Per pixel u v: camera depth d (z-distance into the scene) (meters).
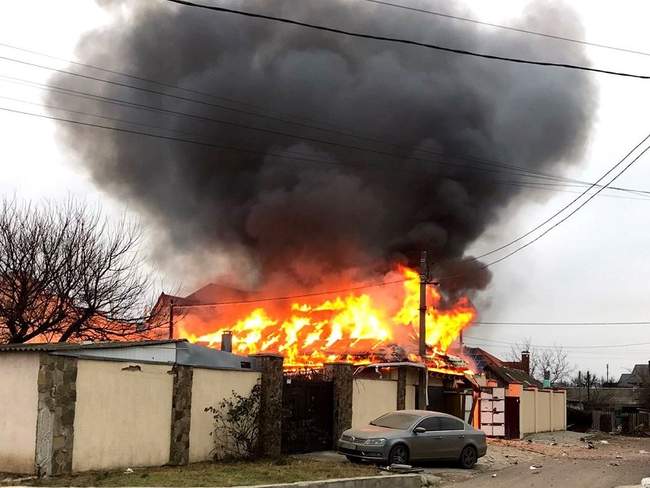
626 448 25.84
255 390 15.43
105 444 12.05
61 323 19.42
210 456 14.32
